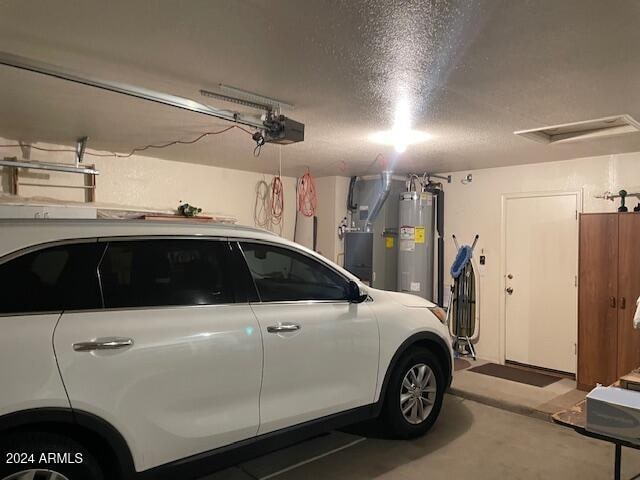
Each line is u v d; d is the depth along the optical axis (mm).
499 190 6516
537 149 5234
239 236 3084
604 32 2363
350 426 4203
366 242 7246
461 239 6910
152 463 2459
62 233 2432
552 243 6027
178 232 2826
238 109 3814
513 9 2141
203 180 6691
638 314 3172
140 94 3125
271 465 3449
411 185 7363
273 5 2154
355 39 2500
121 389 2334
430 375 4031
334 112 3871
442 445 3818
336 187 7688
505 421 4379
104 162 5699
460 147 5184
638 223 4918
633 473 3381
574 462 3547
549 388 5262
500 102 3543
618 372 5012
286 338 2996
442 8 2146
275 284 3160
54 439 2219
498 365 6344
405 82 3145
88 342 2268
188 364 2562
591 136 4559
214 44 2598
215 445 2686
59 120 4238
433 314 4105
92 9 2213
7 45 2629
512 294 6398
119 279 2525
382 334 3584
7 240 2277
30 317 2201
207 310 2752
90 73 3023
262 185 7426
